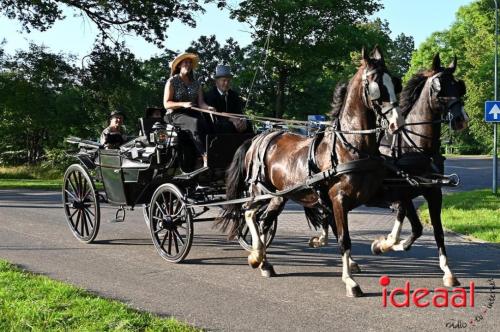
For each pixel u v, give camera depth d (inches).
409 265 300.8
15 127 1342.3
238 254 326.6
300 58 936.3
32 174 1246.9
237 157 300.2
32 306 208.2
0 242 352.5
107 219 462.3
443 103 278.2
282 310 220.4
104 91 1180.5
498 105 611.8
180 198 298.0
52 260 303.6
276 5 877.2
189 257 317.7
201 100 330.0
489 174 1109.1
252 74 986.7
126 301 230.1
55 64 1167.0
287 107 1248.2
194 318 209.6
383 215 517.7
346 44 933.8
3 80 1182.3
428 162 284.4
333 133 251.4
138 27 1013.8
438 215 271.1
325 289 252.1
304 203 272.8
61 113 1213.7
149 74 1294.3
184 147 318.3
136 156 325.4
